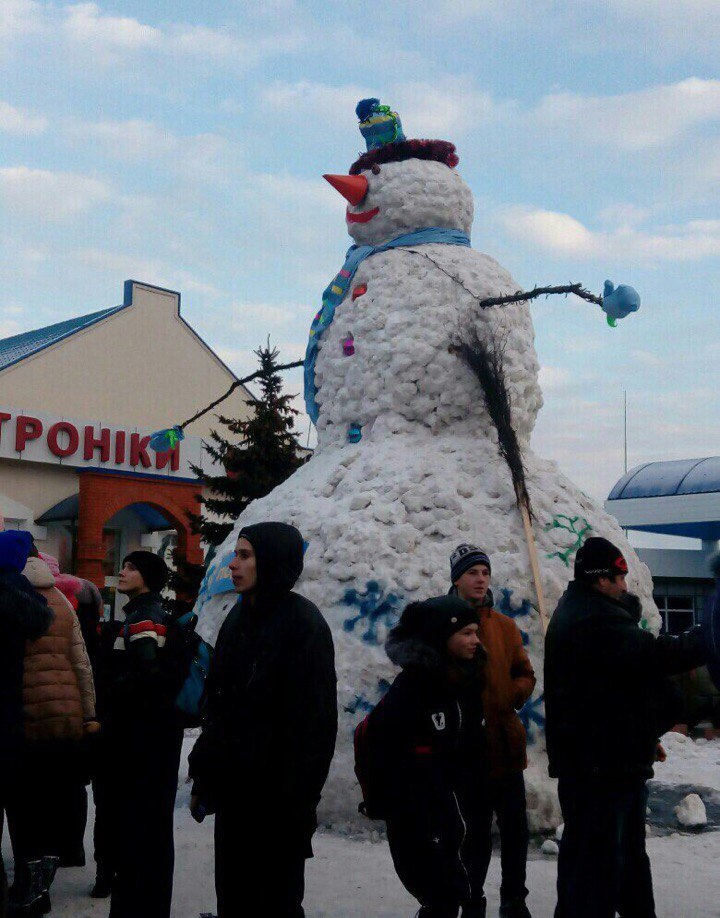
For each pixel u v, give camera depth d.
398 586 5.92
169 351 23.78
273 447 13.62
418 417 6.72
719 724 9.56
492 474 6.43
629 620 3.60
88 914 4.36
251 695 3.31
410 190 7.09
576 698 3.61
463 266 6.88
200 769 3.37
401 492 6.28
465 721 3.47
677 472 15.80
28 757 4.38
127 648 4.13
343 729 5.79
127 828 3.96
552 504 6.48
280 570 3.42
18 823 4.48
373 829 5.72
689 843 5.58
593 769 3.52
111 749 4.17
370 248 7.16
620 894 3.78
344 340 7.05
